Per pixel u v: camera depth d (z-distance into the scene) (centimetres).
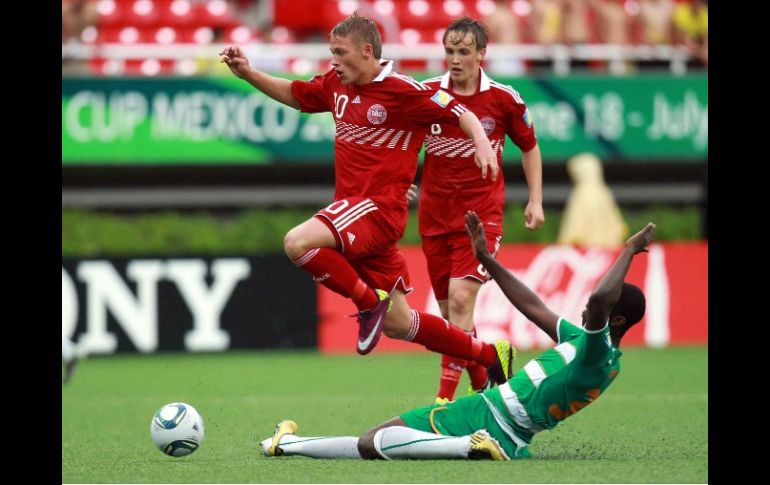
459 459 2242
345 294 2512
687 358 4775
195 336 5069
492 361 2717
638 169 6284
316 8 6297
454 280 3000
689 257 5288
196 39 6247
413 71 5650
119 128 5541
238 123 5584
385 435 2253
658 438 2705
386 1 6319
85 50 5628
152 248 5609
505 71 6122
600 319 2070
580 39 6116
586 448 2516
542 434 2772
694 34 6197
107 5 6250
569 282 5141
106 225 5628
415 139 2555
